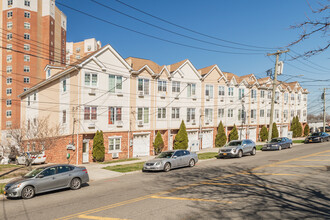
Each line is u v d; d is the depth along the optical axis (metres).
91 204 10.02
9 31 53.00
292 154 24.14
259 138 42.22
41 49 61.00
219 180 13.75
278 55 27.53
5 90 57.25
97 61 23.75
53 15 64.06
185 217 8.04
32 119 31.78
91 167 20.89
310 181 12.38
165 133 29.95
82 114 22.92
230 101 37.31
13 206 10.16
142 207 9.29
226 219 7.70
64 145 23.09
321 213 7.92
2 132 53.75
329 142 35.31
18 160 25.28
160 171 18.39
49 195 11.98
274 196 10.05
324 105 44.25
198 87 33.12
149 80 28.30
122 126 25.89
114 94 25.27
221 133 34.81
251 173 15.31
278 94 46.72
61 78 24.84
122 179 15.92
